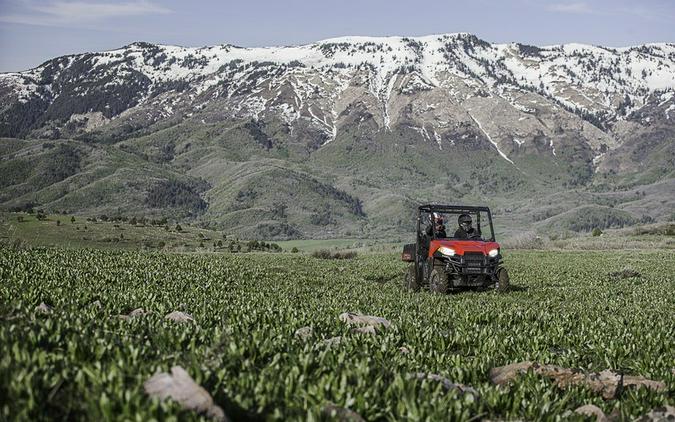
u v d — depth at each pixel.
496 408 10.34
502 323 21.30
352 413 8.61
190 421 7.46
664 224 141.75
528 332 18.80
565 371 12.36
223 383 9.36
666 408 10.23
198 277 35.91
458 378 12.37
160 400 7.78
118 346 11.01
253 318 17.30
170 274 36.34
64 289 22.84
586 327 20.53
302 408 8.94
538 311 24.98
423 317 21.38
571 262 66.44
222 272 41.44
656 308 28.94
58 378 8.59
